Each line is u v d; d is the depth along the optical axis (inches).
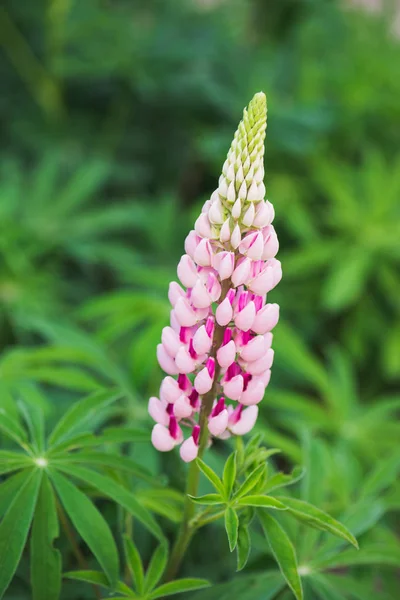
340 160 69.3
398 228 57.0
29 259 56.9
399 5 85.4
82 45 70.6
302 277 59.6
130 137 73.8
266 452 34.9
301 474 34.7
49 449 35.2
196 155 73.4
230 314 32.1
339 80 68.9
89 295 59.9
